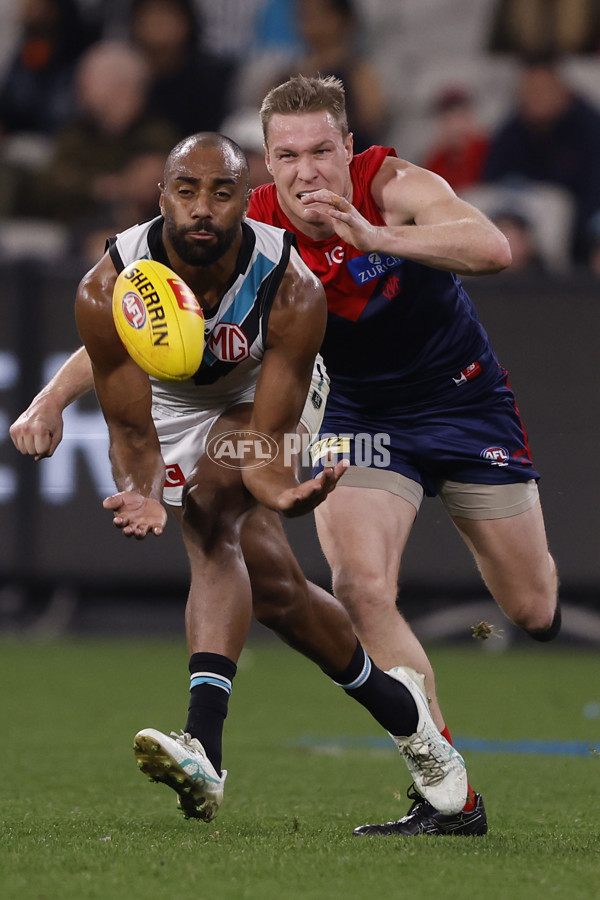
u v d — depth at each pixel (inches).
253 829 500.1
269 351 461.7
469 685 1019.9
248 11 1710.1
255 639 1306.6
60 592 1294.3
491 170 1518.2
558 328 1165.7
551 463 1171.9
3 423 1213.1
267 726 829.2
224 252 443.8
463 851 451.5
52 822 506.6
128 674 1056.8
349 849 450.3
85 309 453.4
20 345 1204.5
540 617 613.3
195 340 433.1
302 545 1168.8
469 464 584.4
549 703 935.7
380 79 1662.2
